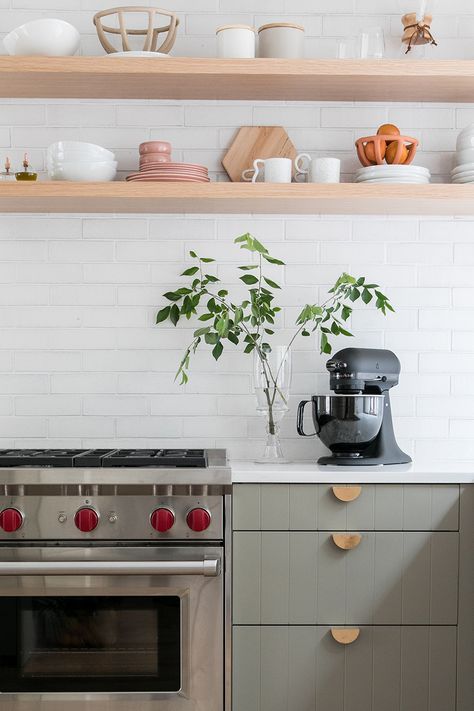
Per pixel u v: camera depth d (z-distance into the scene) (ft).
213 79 8.32
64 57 8.02
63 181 8.13
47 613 7.34
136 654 7.32
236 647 7.55
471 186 8.14
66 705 7.30
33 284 9.15
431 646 7.63
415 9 8.82
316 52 9.21
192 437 9.13
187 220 9.18
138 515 7.30
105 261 9.16
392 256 9.23
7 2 9.12
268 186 8.11
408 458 8.46
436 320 9.23
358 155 8.63
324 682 7.59
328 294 9.19
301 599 7.60
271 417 8.61
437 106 9.21
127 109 9.16
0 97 9.02
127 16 9.12
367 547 7.63
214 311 8.79
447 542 7.66
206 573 7.11
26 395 9.14
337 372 8.44
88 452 8.34
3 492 7.27
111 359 9.16
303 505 7.61
